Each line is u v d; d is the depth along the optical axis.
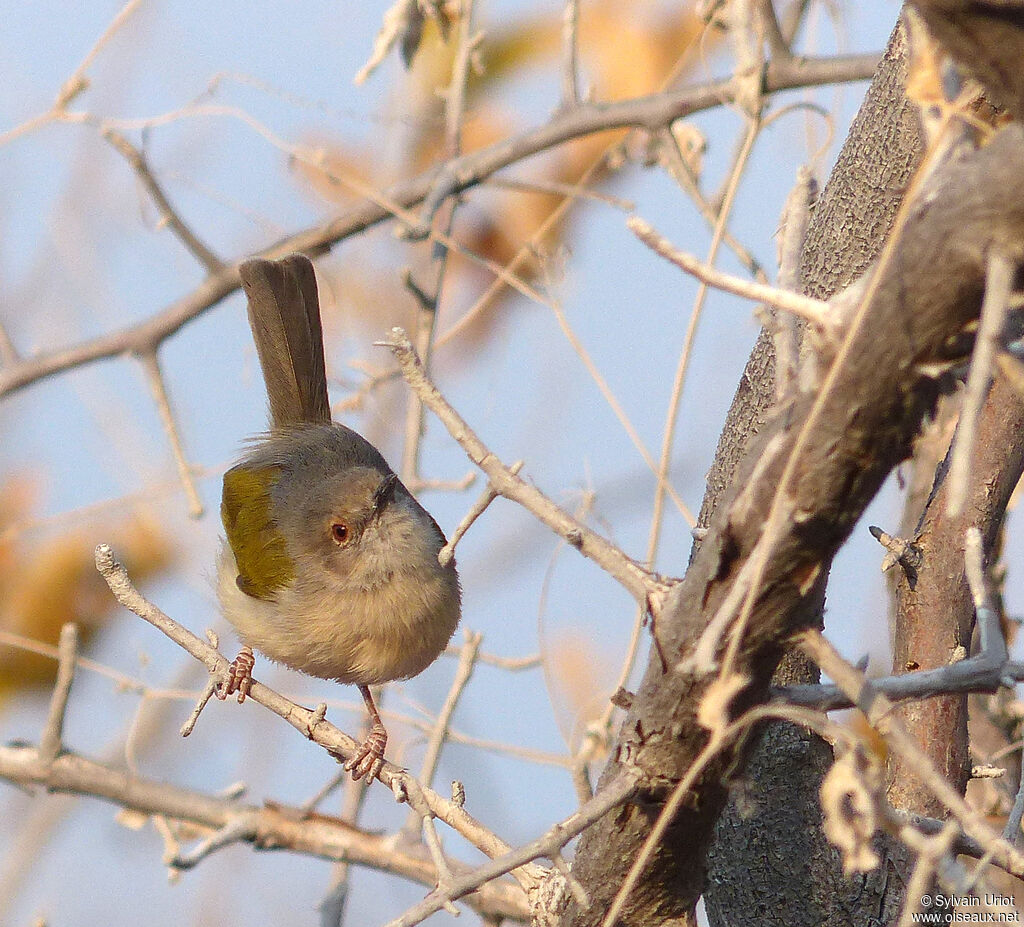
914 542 6.37
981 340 2.77
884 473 3.38
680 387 7.32
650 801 4.21
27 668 11.37
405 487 9.45
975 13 2.66
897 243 3.09
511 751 8.27
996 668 4.13
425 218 9.58
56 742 8.05
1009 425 6.25
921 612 6.27
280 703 6.21
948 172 3.04
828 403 3.29
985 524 6.23
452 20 10.36
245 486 9.49
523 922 7.15
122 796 8.09
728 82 8.97
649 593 4.04
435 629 8.77
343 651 8.75
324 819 7.82
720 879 6.33
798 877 6.14
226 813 8.17
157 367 10.72
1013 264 2.86
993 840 3.24
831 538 3.47
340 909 7.92
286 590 8.75
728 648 3.66
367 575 8.51
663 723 4.02
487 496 4.41
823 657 3.63
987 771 6.09
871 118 5.91
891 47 5.88
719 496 6.45
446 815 5.52
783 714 3.47
